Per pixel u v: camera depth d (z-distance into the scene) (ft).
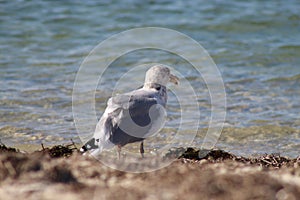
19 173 30.14
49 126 47.60
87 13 83.25
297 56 69.62
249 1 86.99
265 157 38.65
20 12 82.79
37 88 57.52
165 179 29.58
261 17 82.23
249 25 80.07
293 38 75.77
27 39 74.64
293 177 31.09
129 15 82.89
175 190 27.66
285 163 36.96
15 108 51.70
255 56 69.36
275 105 53.88
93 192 27.61
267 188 27.48
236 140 45.60
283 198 26.68
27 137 44.86
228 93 57.26
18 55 69.00
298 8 84.94
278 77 62.34
